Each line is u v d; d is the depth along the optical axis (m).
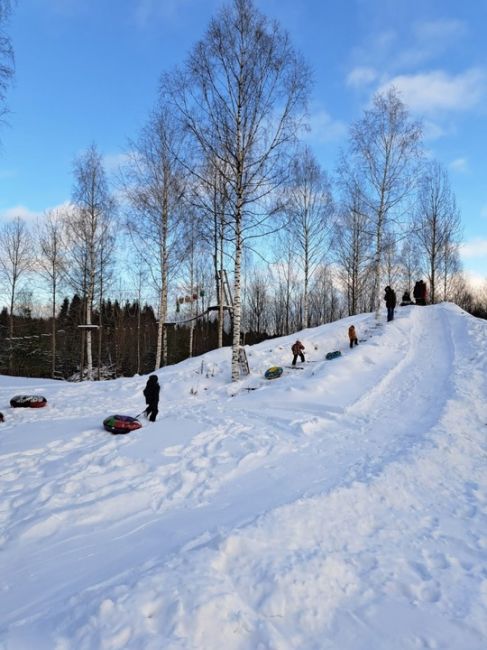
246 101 15.02
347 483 6.44
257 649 3.16
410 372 14.52
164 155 19.98
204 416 10.91
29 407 12.30
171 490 6.35
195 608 3.37
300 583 3.97
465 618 3.67
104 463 7.16
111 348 43.84
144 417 10.98
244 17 14.70
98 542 4.87
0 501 5.72
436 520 5.64
